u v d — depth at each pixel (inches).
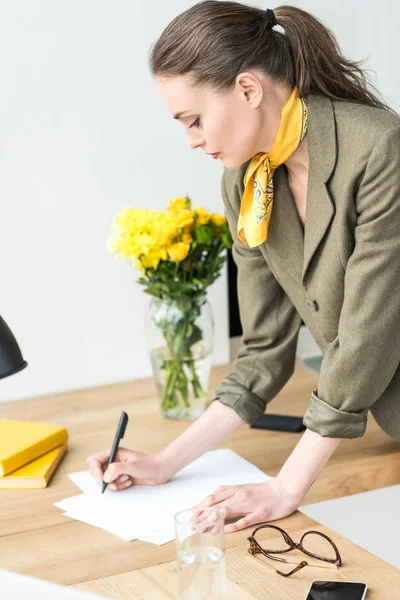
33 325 83.0
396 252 47.8
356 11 92.0
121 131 83.8
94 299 85.2
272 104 49.4
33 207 81.4
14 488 58.0
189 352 71.1
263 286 59.7
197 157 87.7
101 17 81.4
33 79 79.5
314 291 54.4
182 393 72.0
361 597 39.5
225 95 47.9
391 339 48.7
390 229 47.8
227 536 48.2
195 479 57.9
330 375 49.7
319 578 42.4
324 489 56.9
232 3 49.4
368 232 48.1
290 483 51.5
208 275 70.4
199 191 88.5
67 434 65.5
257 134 49.8
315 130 49.5
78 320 84.9
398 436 56.6
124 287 86.4
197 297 70.4
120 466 55.6
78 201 83.1
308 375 85.4
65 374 85.0
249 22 48.5
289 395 78.8
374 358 48.7
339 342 49.8
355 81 51.7
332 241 51.4
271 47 48.8
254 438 67.2
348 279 49.4
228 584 42.1
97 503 54.2
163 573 43.6
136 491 56.0
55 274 83.2
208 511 37.8
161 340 71.4
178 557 37.8
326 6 90.0
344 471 58.9
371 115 48.7
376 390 49.8
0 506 55.0
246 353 61.4
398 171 47.1
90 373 86.1
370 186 47.8
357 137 48.3
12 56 78.6
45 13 79.1
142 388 83.7
